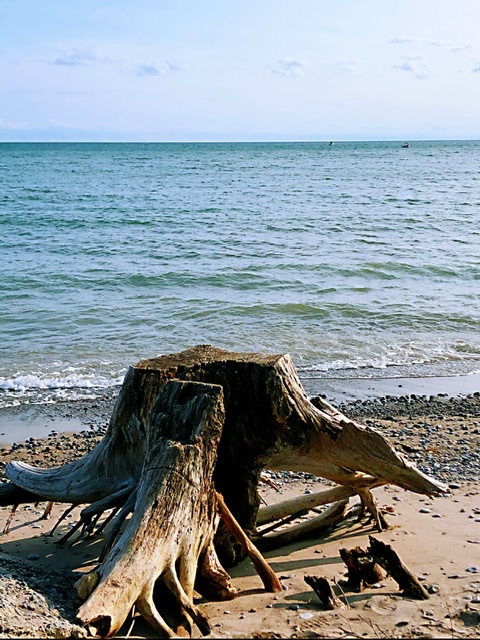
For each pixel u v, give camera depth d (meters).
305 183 67.19
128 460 6.45
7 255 26.22
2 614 4.67
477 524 7.41
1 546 6.92
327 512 7.25
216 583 5.73
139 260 25.38
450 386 13.72
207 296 20.00
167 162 117.19
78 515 7.91
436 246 28.58
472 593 5.74
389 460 6.47
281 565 6.52
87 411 12.28
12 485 7.00
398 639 4.85
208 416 5.84
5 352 15.07
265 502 8.00
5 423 11.68
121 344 15.73
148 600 5.16
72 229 33.69
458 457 9.85
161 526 5.42
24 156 145.62
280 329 17.03
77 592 5.18
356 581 5.92
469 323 17.77
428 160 127.19
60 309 18.52
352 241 30.02
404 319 17.98
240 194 53.88
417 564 6.38
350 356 15.36
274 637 4.93
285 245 28.75
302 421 6.35
